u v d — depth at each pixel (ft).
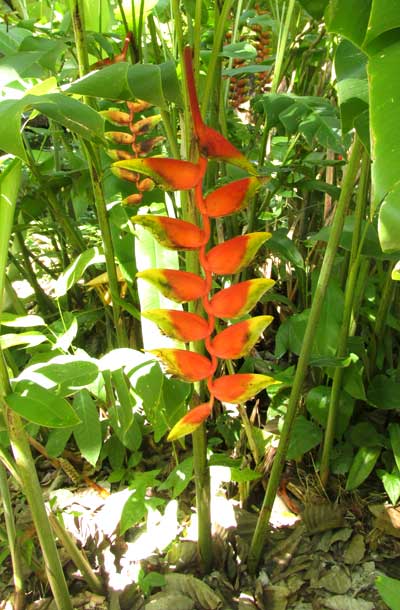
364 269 3.56
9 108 1.76
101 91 2.01
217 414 4.19
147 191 3.34
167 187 1.98
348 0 1.60
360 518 3.63
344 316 3.29
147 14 3.41
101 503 3.75
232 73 3.99
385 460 3.82
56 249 4.87
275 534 3.53
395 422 4.04
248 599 3.16
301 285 4.44
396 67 1.35
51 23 3.86
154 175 1.94
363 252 3.05
